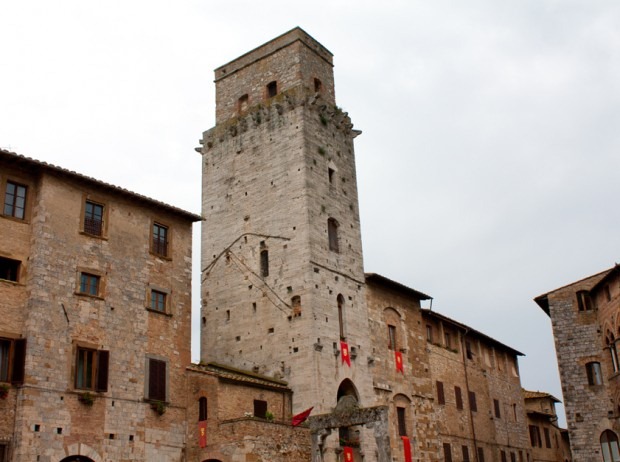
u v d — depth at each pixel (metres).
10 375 33.31
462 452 61.78
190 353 41.62
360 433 49.72
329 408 47.34
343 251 54.19
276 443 39.66
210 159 59.03
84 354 36.19
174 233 42.84
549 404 86.56
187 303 42.34
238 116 58.62
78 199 38.03
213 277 54.91
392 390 54.75
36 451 32.66
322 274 50.97
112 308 38.00
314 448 42.00
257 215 54.19
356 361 51.47
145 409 37.94
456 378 64.94
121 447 36.22
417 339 60.50
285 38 58.41
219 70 62.19
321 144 55.59
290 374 47.94
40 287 34.97
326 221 53.44
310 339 48.00
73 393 34.94
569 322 57.97
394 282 58.00
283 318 49.81
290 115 55.03
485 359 72.19
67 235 36.97
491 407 70.06
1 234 34.72
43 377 33.88
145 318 39.56
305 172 52.62
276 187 53.84
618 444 53.34
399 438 53.72
